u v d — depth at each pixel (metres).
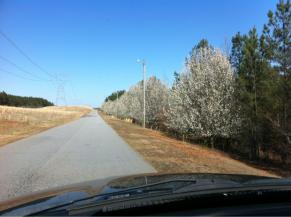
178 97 25.41
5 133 26.25
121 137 24.44
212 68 23.42
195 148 20.53
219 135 22.31
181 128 25.48
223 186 2.52
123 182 2.84
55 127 36.25
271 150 18.89
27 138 22.34
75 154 14.61
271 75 17.16
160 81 43.84
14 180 9.00
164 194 2.29
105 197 2.26
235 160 17.88
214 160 14.37
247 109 19.22
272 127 17.20
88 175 9.76
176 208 2.16
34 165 11.55
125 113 69.62
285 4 17.00
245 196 2.28
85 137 23.86
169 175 3.19
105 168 11.02
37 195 2.70
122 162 12.41
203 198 2.21
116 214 2.04
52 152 15.22
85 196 2.36
